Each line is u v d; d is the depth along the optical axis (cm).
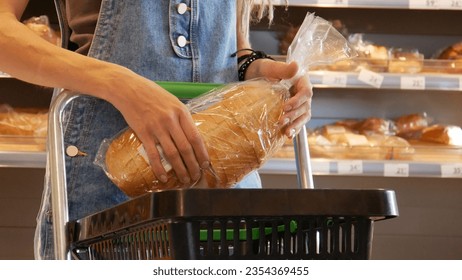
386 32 404
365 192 103
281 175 391
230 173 125
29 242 384
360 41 382
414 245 401
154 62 148
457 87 356
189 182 123
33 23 355
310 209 100
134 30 147
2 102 380
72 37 155
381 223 401
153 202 96
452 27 404
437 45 404
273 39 395
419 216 402
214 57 154
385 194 104
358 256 106
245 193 98
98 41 148
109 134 145
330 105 403
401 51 388
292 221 112
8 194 384
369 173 349
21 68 131
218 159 124
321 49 146
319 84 349
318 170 347
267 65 153
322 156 358
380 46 383
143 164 122
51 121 127
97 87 125
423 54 402
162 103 121
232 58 159
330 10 400
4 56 132
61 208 124
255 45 395
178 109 121
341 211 102
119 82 124
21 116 349
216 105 129
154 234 102
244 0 173
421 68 365
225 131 125
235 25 162
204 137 124
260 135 129
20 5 144
